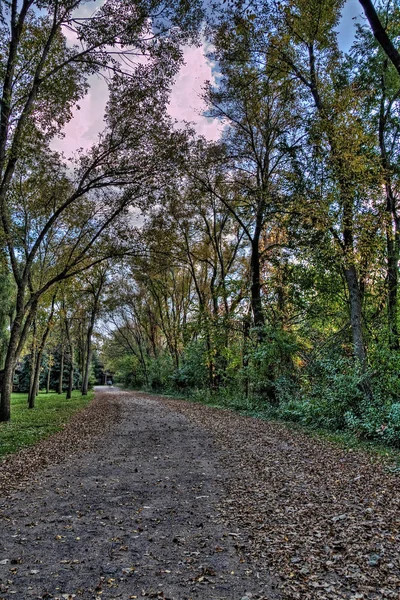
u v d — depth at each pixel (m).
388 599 3.69
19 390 58.44
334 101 14.09
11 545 5.05
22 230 19.64
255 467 8.91
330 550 4.69
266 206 18.39
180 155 17.80
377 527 5.29
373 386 12.53
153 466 9.27
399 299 15.99
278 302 21.23
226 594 3.87
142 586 4.05
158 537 5.24
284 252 19.42
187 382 35.84
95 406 27.62
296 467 8.77
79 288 28.52
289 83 16.98
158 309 49.38
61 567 4.46
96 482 7.98
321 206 14.09
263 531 5.34
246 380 23.03
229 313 24.05
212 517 5.94
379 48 16.36
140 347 54.84
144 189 18.20
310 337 19.41
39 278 25.97
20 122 14.35
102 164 17.64
